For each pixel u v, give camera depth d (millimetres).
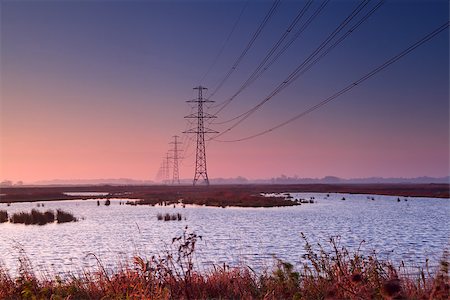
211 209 77625
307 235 39562
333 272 10609
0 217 58312
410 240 36188
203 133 108375
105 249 31312
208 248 29531
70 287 11383
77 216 63688
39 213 57406
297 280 11164
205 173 110000
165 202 95625
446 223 52500
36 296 10445
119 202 105688
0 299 10758
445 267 9008
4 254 29750
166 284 10203
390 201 109688
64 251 30891
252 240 35375
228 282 11328
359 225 49906
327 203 99188
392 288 4820
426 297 6945
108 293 10141
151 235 40188
